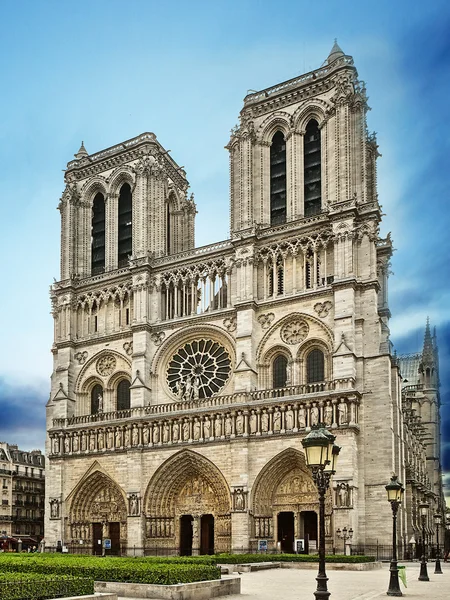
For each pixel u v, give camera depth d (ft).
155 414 319.27
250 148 332.60
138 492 314.14
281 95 333.62
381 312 345.51
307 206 323.98
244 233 319.88
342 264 293.02
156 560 184.44
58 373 362.94
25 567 153.28
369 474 271.90
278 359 308.81
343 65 316.60
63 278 376.27
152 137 372.17
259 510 286.66
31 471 483.92
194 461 307.17
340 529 262.67
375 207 298.35
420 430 437.58
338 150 307.78
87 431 341.00
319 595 93.25
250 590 149.07
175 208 397.39
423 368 503.61
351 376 277.23
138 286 346.54
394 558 142.10
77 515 339.16
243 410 294.05
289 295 306.14
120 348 350.43
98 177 385.50
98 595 107.34
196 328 329.72
